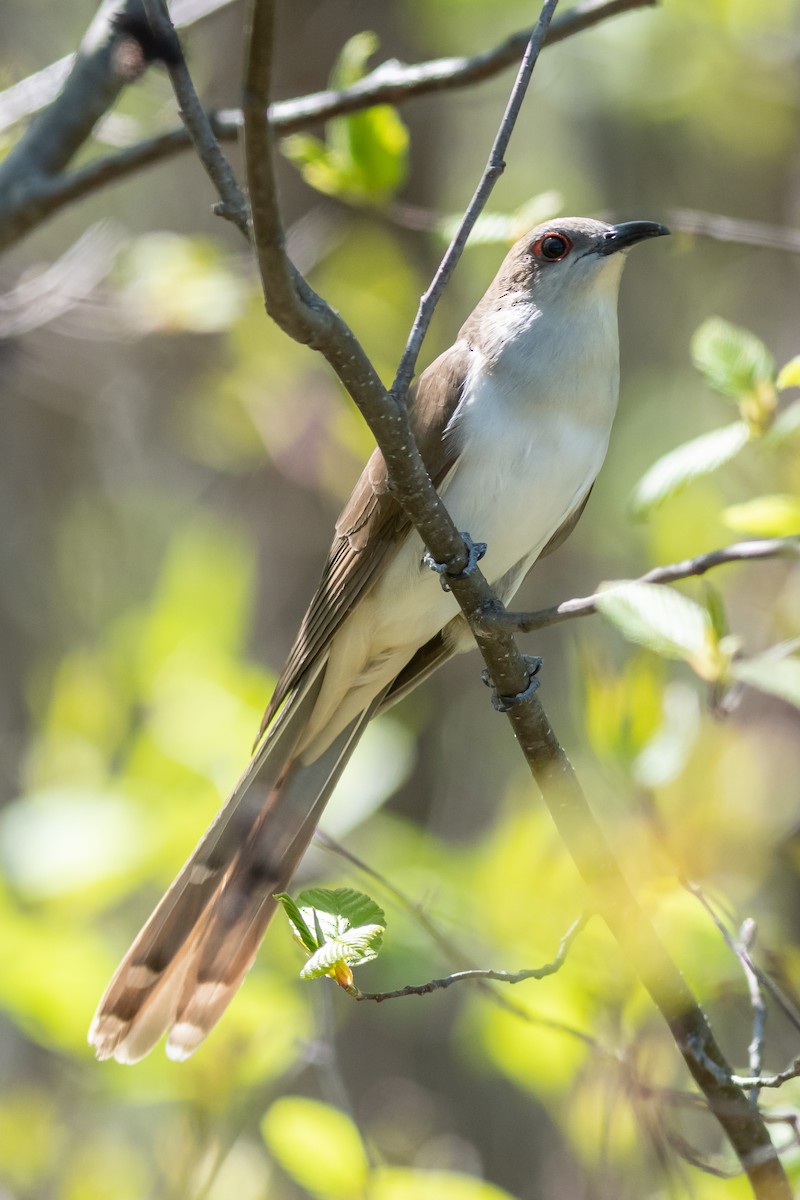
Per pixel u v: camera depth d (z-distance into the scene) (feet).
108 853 34.42
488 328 28.86
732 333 25.36
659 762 28.22
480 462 27.66
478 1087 44.24
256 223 16.98
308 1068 43.04
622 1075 23.76
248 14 15.79
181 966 26.30
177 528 53.26
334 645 29.17
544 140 58.44
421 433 28.04
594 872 21.95
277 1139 28.68
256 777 28.37
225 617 40.19
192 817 34.78
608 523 52.01
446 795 48.91
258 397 46.60
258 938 26.73
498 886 34.73
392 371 42.98
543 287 28.55
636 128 58.03
